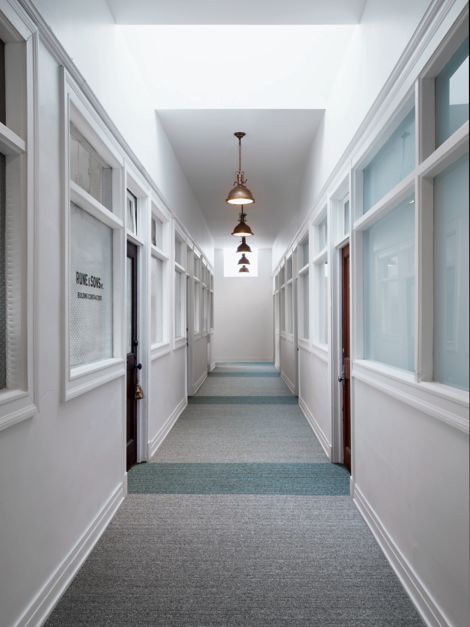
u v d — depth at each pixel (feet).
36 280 6.48
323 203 15.55
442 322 6.63
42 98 6.76
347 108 11.75
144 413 14.39
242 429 18.84
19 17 5.96
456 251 6.19
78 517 8.20
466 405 5.40
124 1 9.77
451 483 5.95
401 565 7.68
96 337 10.07
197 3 9.80
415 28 6.88
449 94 6.50
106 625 6.56
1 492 5.61
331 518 10.18
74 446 8.02
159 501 11.17
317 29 12.18
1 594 5.61
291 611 6.87
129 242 13.38
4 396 5.64
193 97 14.85
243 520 10.07
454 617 5.86
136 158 12.16
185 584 7.56
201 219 31.37
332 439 14.38
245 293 49.57
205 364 36.17
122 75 11.05
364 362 10.26
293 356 28.09
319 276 18.62
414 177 7.09
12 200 6.20
